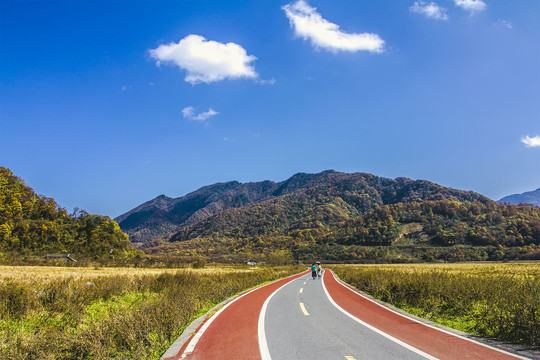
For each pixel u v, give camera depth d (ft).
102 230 345.72
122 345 21.99
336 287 75.97
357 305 44.39
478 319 31.99
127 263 221.66
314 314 36.73
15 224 281.54
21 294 34.09
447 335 25.88
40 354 19.62
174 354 20.84
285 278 120.06
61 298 36.94
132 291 54.80
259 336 25.76
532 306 26.11
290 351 21.31
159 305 31.68
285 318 34.14
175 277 68.95
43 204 357.41
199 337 25.53
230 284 64.95
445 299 41.68
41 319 30.81
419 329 28.25
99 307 39.47
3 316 29.43
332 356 20.10
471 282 47.96
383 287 55.16
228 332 27.30
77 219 371.35
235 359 19.70
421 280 49.57
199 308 41.29
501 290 41.19
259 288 73.92
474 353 20.63
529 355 20.12
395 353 20.67
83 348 21.15
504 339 24.67
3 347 19.84
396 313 37.35
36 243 276.41
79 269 148.46
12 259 189.16
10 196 322.96
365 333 26.71
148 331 25.82
